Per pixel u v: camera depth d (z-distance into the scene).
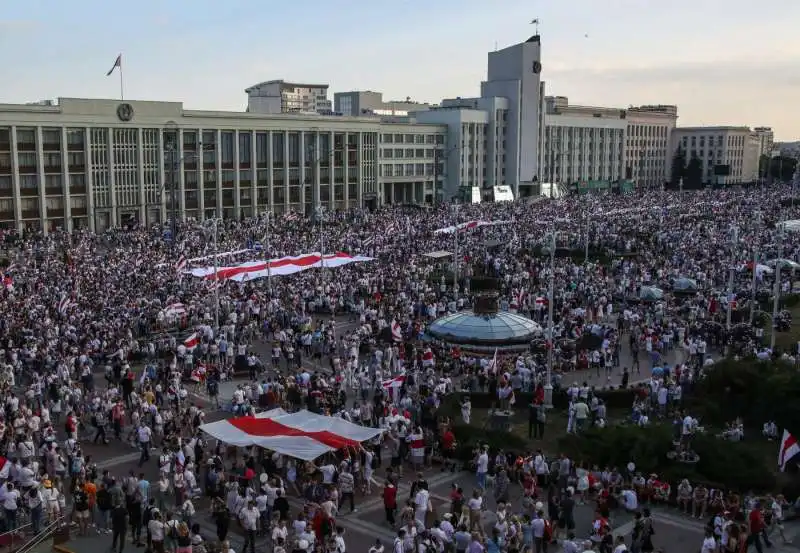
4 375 46.34
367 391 46.84
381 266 84.19
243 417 36.66
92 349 52.50
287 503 30.64
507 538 27.44
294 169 157.12
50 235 111.50
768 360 47.09
